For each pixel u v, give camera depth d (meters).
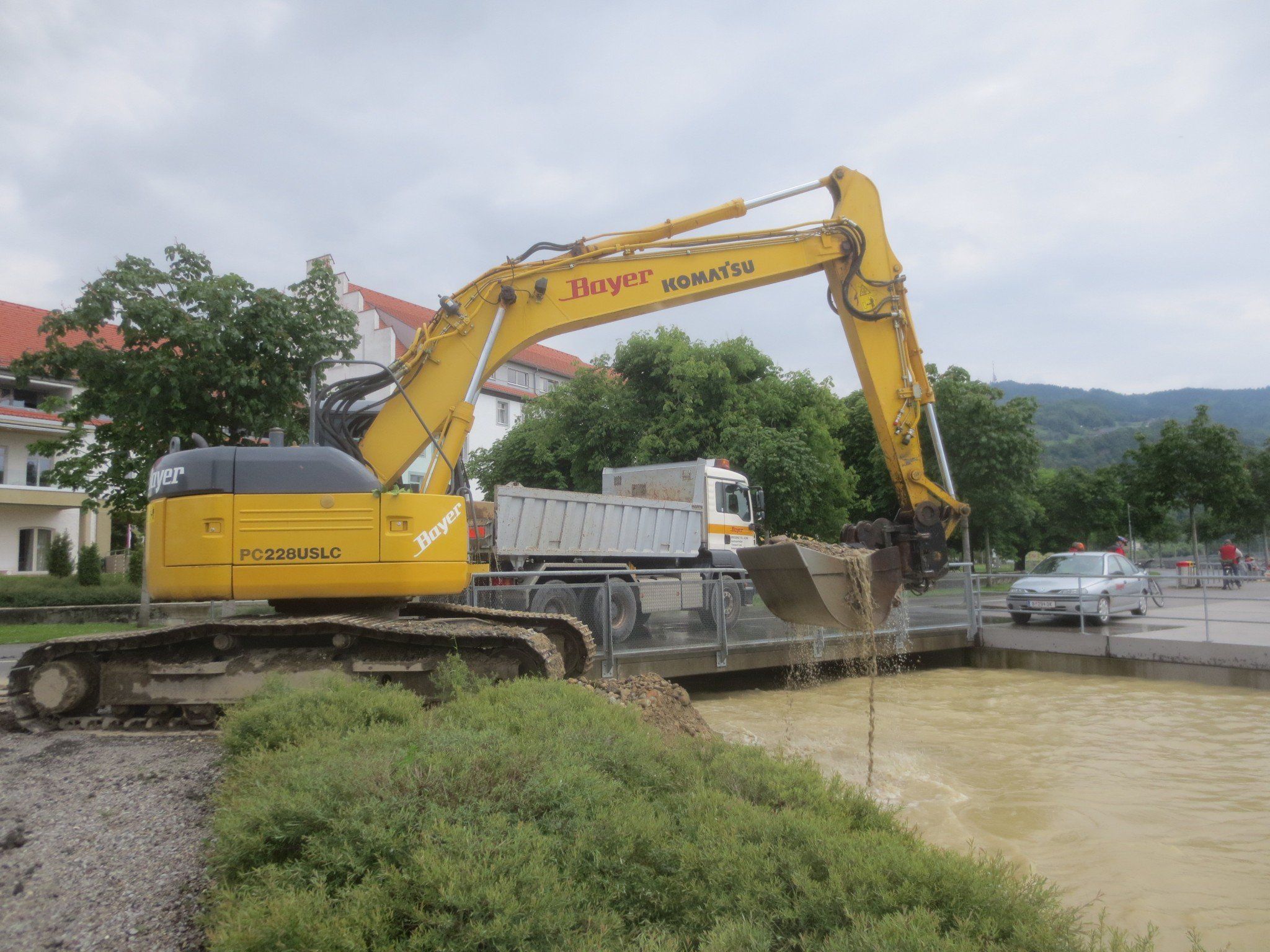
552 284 8.47
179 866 3.75
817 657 12.27
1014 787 6.87
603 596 10.66
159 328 12.85
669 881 3.40
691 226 8.87
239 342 13.23
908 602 14.28
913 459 8.80
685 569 12.66
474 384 8.05
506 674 6.70
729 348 24.52
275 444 7.23
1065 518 39.16
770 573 7.03
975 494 23.59
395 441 7.83
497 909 2.87
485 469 27.94
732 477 16.08
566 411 25.23
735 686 12.25
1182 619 12.48
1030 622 16.25
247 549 6.71
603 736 4.63
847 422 28.69
